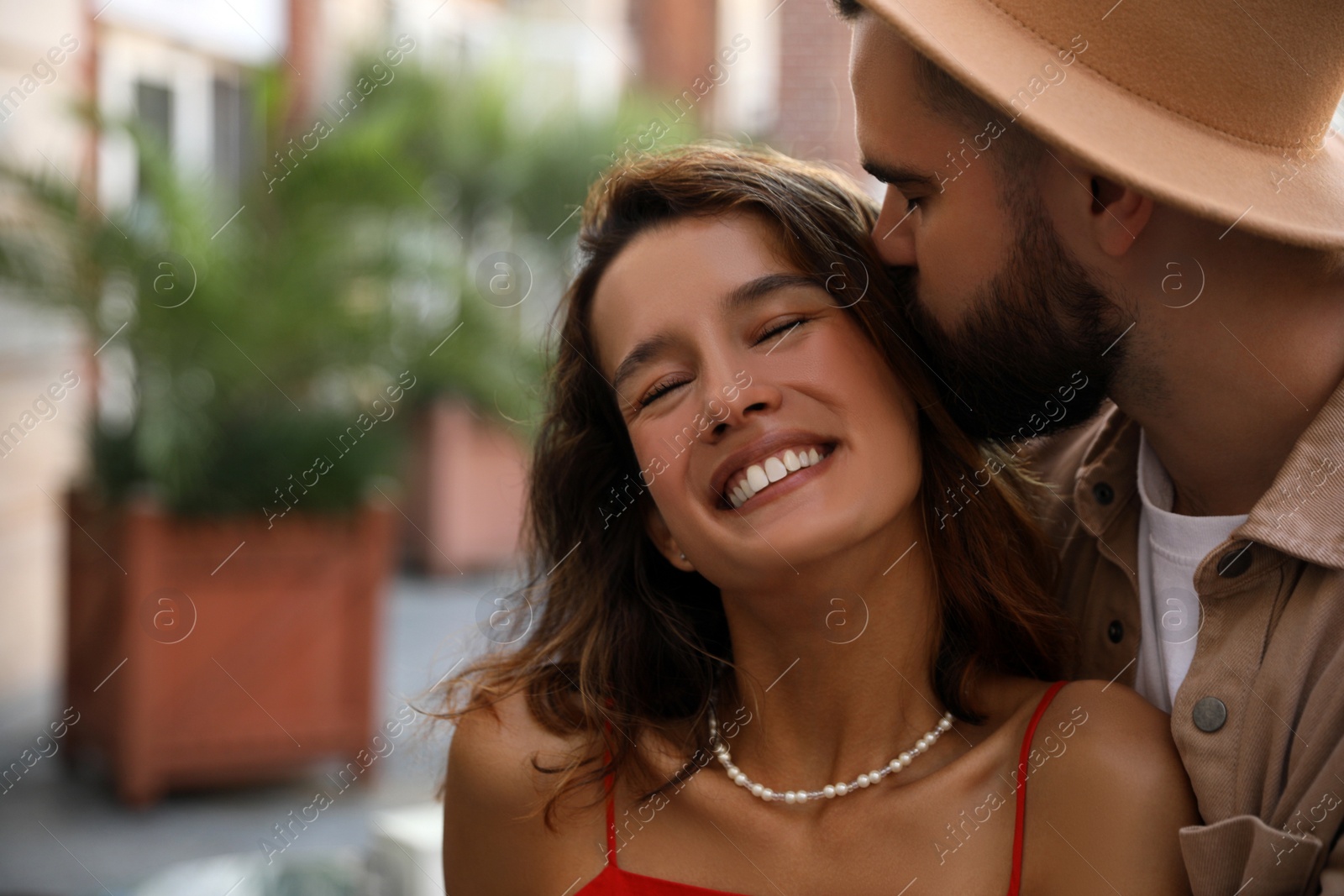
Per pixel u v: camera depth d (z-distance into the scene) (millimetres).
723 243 1163
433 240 4336
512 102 6945
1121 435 1305
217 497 3357
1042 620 1260
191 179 3787
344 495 3459
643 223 1226
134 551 3303
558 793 1253
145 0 4992
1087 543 1363
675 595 1380
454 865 1347
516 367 4395
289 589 3434
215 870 2193
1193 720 1097
